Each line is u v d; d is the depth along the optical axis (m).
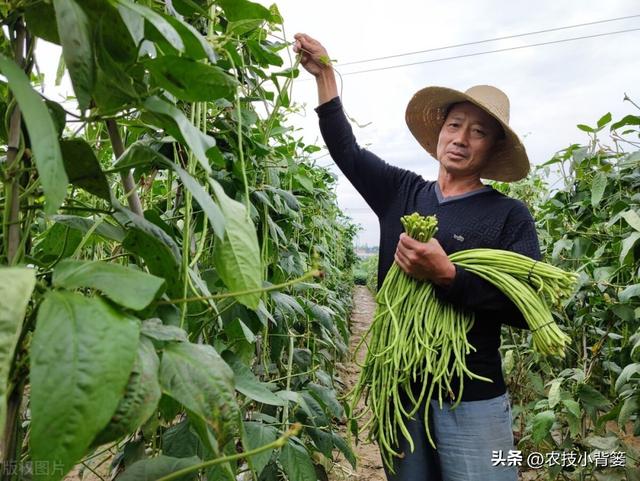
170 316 0.68
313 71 1.45
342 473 2.37
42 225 1.28
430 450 1.36
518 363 2.47
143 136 1.14
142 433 1.07
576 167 2.15
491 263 1.22
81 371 0.36
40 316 0.37
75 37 0.44
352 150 1.51
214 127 1.13
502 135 1.45
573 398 1.81
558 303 1.18
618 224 2.05
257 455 0.94
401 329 1.26
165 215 1.14
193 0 0.88
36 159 0.36
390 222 1.50
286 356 1.87
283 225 1.63
